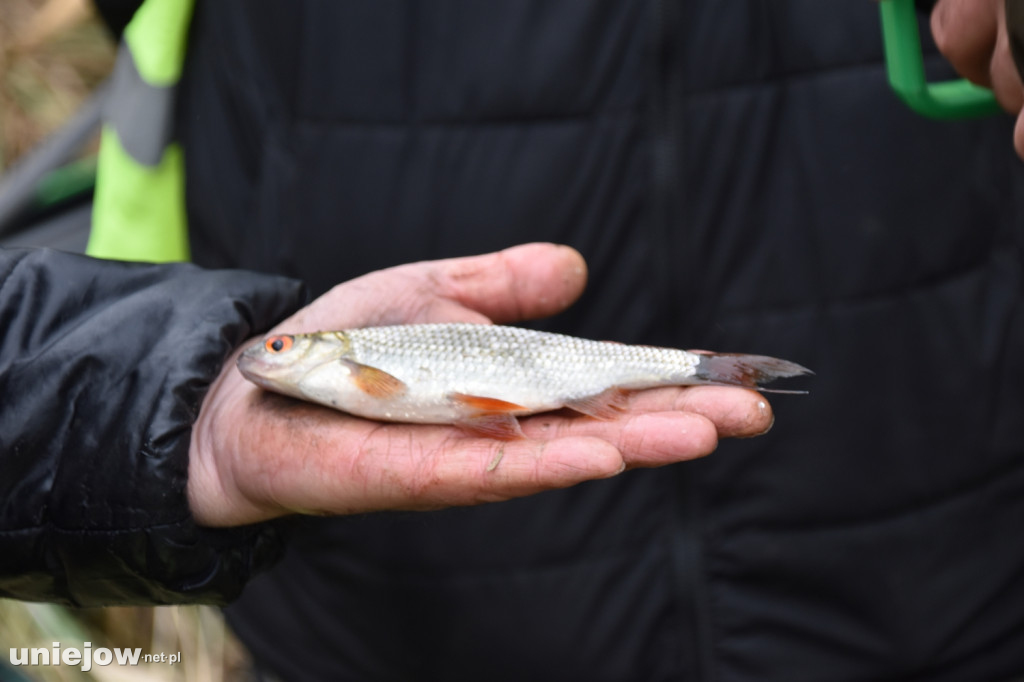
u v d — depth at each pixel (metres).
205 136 0.77
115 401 0.61
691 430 0.60
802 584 0.73
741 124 0.71
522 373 0.64
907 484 0.73
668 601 0.73
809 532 0.73
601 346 0.64
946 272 0.73
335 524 0.73
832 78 0.71
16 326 0.62
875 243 0.72
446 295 0.69
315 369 0.63
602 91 0.71
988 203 0.73
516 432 0.62
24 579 0.62
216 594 0.63
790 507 0.72
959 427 0.73
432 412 0.63
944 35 0.62
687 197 0.72
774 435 0.72
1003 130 0.73
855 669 0.73
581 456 0.59
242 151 0.76
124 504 0.60
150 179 0.79
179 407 0.61
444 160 0.73
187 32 0.78
